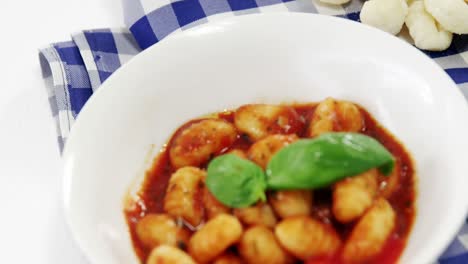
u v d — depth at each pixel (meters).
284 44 0.48
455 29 0.52
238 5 0.56
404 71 0.45
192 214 0.41
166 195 0.42
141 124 0.46
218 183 0.39
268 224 0.40
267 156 0.41
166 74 0.47
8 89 0.54
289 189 0.39
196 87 0.48
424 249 0.38
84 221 0.40
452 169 0.40
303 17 0.48
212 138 0.44
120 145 0.44
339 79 0.47
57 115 0.51
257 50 0.48
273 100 0.48
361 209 0.39
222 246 0.39
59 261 0.44
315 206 0.40
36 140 0.50
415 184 0.42
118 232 0.41
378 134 0.45
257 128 0.45
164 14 0.55
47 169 0.48
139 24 0.55
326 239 0.38
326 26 0.47
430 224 0.39
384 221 0.39
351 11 0.56
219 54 0.48
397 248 0.39
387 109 0.45
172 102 0.47
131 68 0.46
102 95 0.45
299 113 0.48
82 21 0.58
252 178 0.39
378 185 0.41
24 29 0.58
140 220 0.42
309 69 0.48
